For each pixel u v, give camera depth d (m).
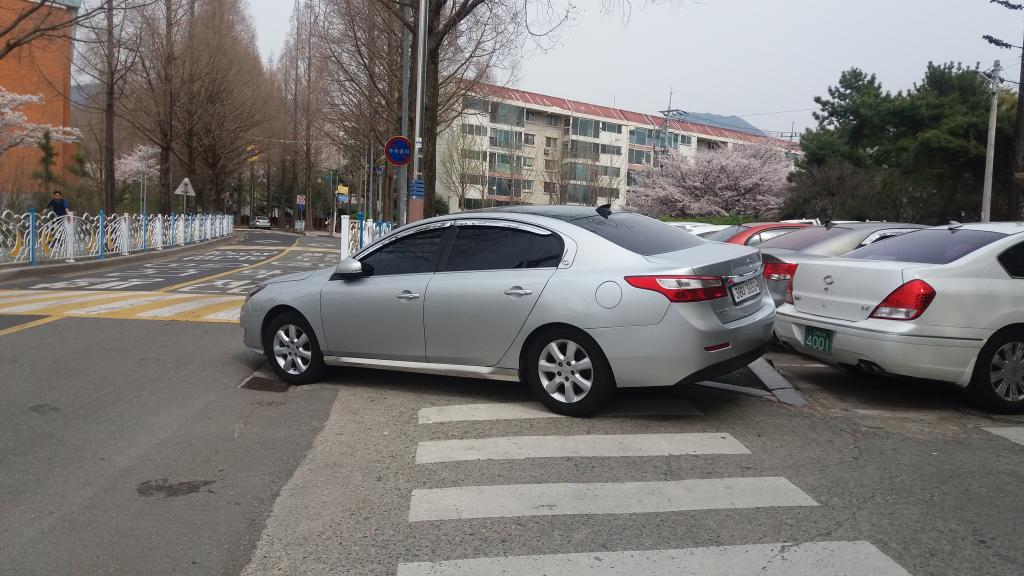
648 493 3.81
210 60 36.50
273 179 75.44
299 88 55.25
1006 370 5.27
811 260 6.23
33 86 36.19
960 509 3.62
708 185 49.03
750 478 4.03
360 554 3.16
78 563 3.07
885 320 5.31
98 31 23.34
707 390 5.97
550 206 5.81
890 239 6.30
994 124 26.09
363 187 67.56
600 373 4.94
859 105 35.12
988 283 5.26
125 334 8.23
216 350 7.48
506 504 3.68
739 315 5.06
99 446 4.56
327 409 5.45
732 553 3.14
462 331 5.35
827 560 3.07
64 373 6.39
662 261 4.86
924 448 4.58
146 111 33.84
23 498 3.75
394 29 24.42
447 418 5.18
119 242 20.97
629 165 79.25
